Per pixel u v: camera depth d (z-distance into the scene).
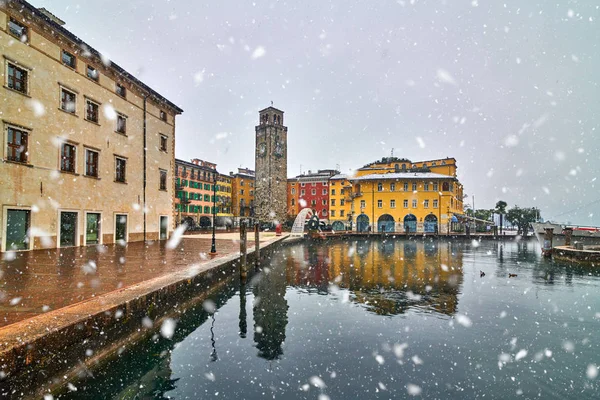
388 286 14.21
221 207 69.06
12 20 16.30
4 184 15.76
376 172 66.06
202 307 10.73
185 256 15.86
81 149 20.31
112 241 22.94
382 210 60.19
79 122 20.22
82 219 20.30
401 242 44.88
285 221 74.44
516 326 8.77
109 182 22.73
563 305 10.91
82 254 15.89
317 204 73.94
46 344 4.75
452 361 6.68
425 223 57.97
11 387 4.16
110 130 22.88
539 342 7.66
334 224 68.88
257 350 7.28
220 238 34.34
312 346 7.49
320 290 13.60
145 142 26.92
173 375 6.09
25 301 6.69
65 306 6.31
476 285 14.34
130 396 5.37
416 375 6.10
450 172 62.34
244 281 14.85
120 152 23.94
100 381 5.72
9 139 16.20
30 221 17.02
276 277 16.62
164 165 29.72
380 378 5.95
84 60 20.75
